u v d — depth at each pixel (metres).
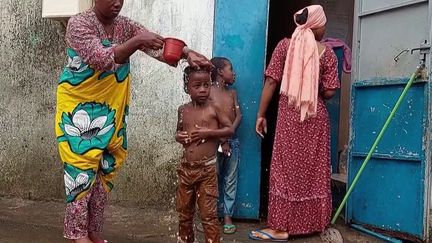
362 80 4.07
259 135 3.98
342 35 5.79
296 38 3.74
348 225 4.15
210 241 3.18
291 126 3.79
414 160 3.55
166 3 4.39
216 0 4.21
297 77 3.69
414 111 3.59
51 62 4.75
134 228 3.96
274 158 3.88
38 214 4.37
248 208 4.20
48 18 4.50
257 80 4.16
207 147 3.16
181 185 3.25
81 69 2.79
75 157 2.85
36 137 4.81
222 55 4.20
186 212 3.29
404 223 3.64
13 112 4.86
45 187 4.81
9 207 4.59
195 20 4.32
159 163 4.44
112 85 2.88
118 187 4.54
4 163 4.91
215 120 3.22
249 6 4.16
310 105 3.71
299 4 5.92
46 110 4.77
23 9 4.81
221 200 4.12
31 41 4.79
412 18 3.64
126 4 4.48
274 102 5.25
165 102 4.41
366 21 4.05
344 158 5.23
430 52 3.47
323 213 3.86
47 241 3.63
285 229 3.80
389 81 3.76
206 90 3.16
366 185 3.97
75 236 2.91
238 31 4.18
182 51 2.88
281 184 3.81
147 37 2.71
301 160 3.79
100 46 2.70
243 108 4.17
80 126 2.85
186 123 3.23
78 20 2.76
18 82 4.84
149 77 4.45
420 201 3.51
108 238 3.69
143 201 4.49
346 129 5.42
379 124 3.87
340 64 4.91
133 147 4.49
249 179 4.19
